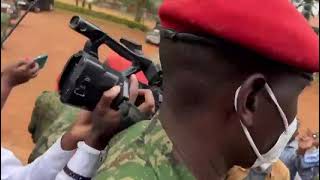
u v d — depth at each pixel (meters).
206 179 1.47
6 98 1.79
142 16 17.39
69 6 15.85
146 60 1.79
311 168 5.69
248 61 1.41
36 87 12.02
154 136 1.46
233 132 1.46
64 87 1.61
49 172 1.90
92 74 1.57
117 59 2.43
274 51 1.38
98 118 1.63
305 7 2.11
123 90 1.60
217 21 1.38
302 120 14.32
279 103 1.46
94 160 1.71
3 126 9.77
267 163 1.58
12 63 1.82
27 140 9.70
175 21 1.43
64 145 1.87
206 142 1.46
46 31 14.11
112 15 17.12
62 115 2.99
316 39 1.44
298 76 1.47
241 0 1.39
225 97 1.43
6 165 2.06
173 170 1.40
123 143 1.47
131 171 1.37
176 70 1.46
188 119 1.46
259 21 1.38
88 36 1.72
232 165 1.51
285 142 1.54
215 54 1.41
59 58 13.20
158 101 1.79
